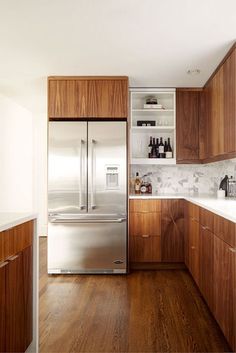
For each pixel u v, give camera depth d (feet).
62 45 8.91
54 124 11.61
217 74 10.68
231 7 6.93
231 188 11.59
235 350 5.86
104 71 11.07
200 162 13.01
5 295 4.91
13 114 17.39
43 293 9.63
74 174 11.56
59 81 11.68
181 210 12.10
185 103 13.06
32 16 7.32
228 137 9.34
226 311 6.44
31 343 6.23
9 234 5.07
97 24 7.68
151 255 12.12
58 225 11.64
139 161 13.07
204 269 8.57
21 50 9.25
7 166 16.88
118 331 7.24
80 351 6.41
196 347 6.59
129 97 13.10
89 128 11.59
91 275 11.52
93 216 11.57
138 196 12.12
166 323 7.64
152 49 9.16
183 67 10.64
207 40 8.55
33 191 18.89
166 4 6.81
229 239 6.25
